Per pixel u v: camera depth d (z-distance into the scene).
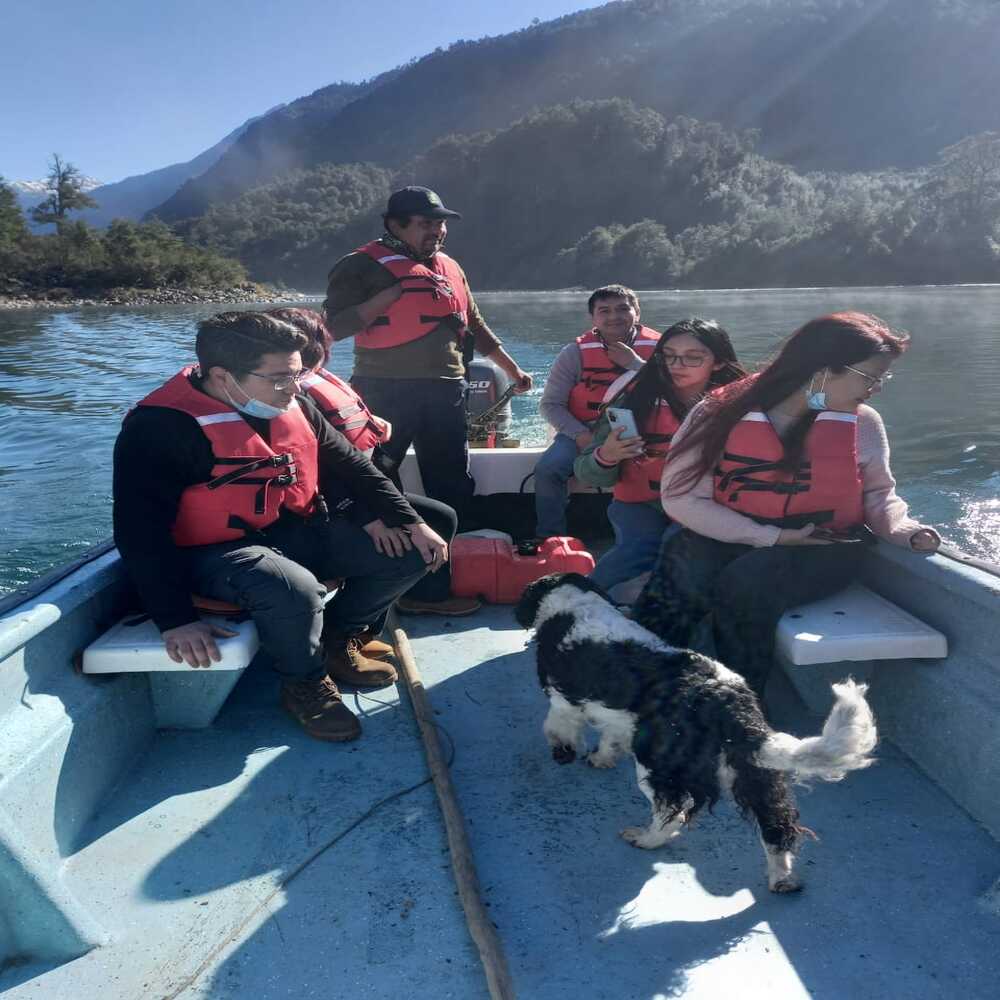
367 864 2.27
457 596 3.93
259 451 2.67
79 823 2.37
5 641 2.10
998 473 8.12
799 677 2.91
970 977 1.89
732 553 2.82
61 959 1.98
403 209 3.98
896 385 12.96
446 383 4.13
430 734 2.80
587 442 4.16
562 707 2.53
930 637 2.53
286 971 1.94
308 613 2.69
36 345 24.06
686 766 2.13
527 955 1.98
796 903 2.12
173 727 2.88
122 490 2.50
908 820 2.42
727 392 2.78
